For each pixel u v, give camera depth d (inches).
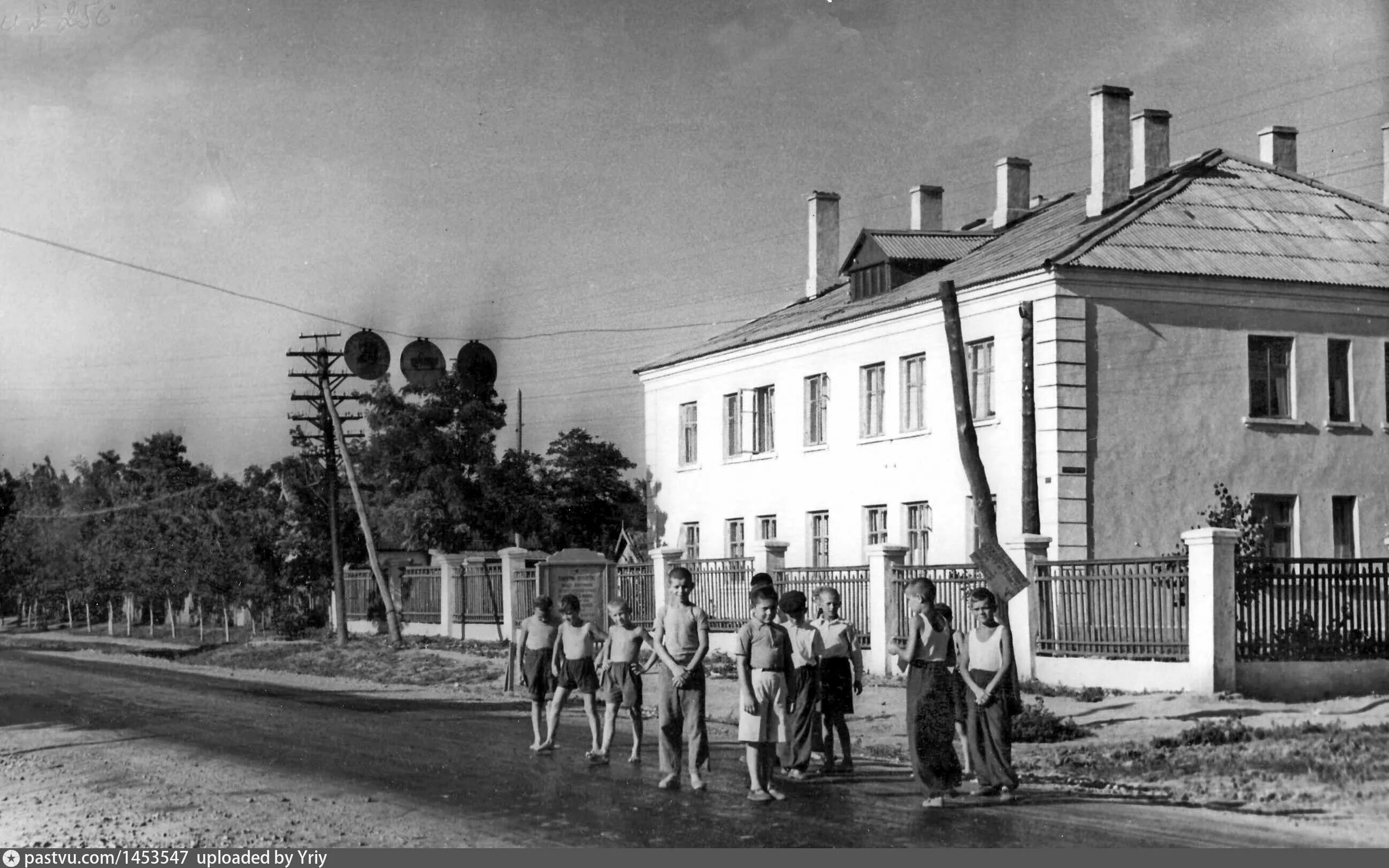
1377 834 429.4
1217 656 734.5
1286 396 1197.7
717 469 1611.7
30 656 1830.7
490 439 2086.6
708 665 1135.6
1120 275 1140.5
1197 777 541.6
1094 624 818.2
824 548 1443.2
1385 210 1315.2
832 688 577.0
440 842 437.4
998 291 1186.0
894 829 444.8
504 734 756.6
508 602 1565.0
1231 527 1141.1
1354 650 768.3
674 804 498.9
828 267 1712.6
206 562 2081.7
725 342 1624.0
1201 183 1285.7
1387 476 1221.1
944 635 496.7
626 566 1380.4
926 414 1282.0
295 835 458.6
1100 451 1130.0
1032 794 519.2
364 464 2047.2
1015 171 1472.7
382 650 1536.7
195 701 1022.4
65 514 2915.8
